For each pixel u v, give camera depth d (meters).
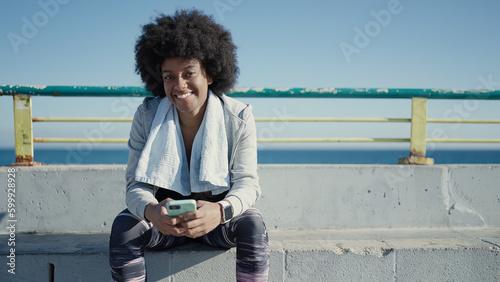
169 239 1.62
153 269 1.69
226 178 1.52
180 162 1.51
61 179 2.22
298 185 2.33
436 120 2.52
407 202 2.39
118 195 2.23
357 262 1.85
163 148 1.49
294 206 2.33
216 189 1.52
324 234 2.21
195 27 1.47
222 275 1.72
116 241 1.35
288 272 1.83
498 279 1.91
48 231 2.21
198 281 1.72
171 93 1.45
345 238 2.10
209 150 1.49
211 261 1.71
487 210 2.44
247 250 1.39
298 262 1.83
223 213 1.33
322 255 1.84
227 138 1.58
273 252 1.83
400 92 2.44
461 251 1.89
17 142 2.30
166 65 1.42
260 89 2.36
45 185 2.21
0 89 2.25
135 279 1.36
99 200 2.23
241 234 1.40
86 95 2.30
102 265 1.77
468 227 2.43
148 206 1.34
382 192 2.38
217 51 1.49
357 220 2.37
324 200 2.35
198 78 1.45
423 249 1.88
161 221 1.28
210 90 1.61
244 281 1.40
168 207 1.26
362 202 2.37
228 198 1.38
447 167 2.42
